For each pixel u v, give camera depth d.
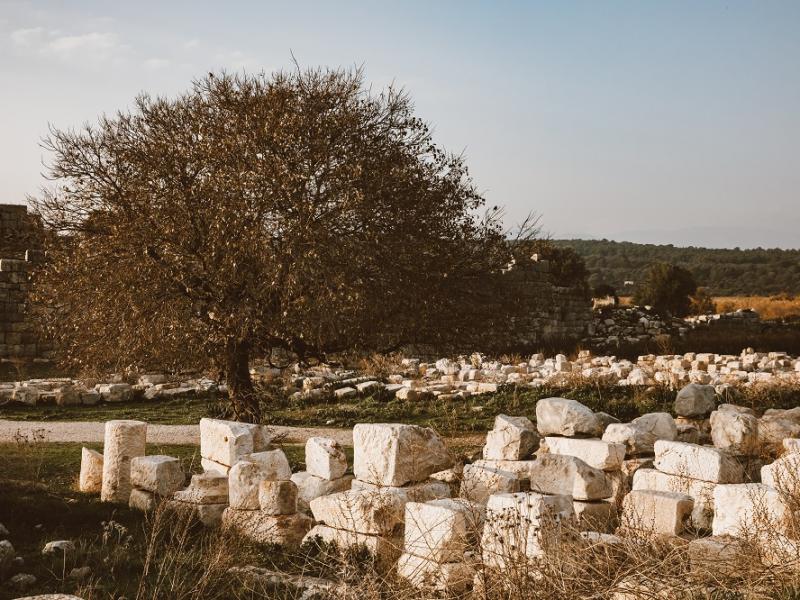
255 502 9.75
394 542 8.46
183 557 8.37
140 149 16.64
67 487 12.73
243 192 15.76
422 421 19.98
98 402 23.73
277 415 21.22
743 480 10.48
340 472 10.61
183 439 18.06
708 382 21.30
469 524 7.46
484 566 6.53
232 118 16.47
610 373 23.97
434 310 16.94
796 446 10.74
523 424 12.12
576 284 64.44
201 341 16.45
